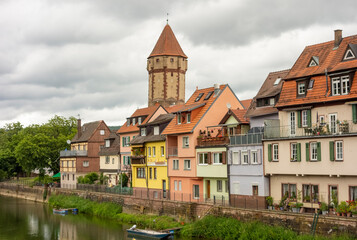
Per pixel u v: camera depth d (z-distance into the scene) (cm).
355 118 3844
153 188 6297
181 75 10494
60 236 5272
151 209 5684
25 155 9762
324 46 4450
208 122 5622
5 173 11638
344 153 3791
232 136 4959
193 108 5656
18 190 10081
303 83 4300
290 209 4206
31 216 6825
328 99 4009
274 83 5069
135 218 5719
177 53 10412
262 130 4731
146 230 4850
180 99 10444
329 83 4097
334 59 4191
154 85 10425
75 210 7031
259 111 5016
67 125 11212
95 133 9219
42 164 9944
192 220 5003
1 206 8150
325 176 4012
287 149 4269
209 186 5381
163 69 10338
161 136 6191
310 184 4125
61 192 8238
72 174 9131
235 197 4862
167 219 5244
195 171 5462
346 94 3909
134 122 7512
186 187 5644
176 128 5838
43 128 10819
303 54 4578
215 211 4703
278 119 4503
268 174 4456
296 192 4256
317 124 4112
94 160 9150
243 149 4775
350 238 3409
